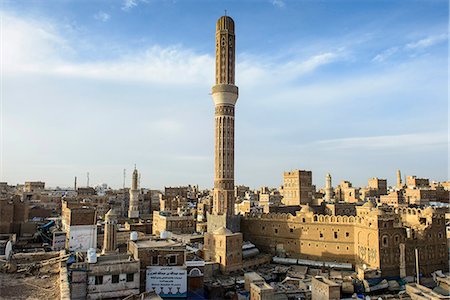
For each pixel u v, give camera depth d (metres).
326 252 101.75
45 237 98.50
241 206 170.38
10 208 99.50
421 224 99.69
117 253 62.47
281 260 103.81
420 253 91.25
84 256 62.12
